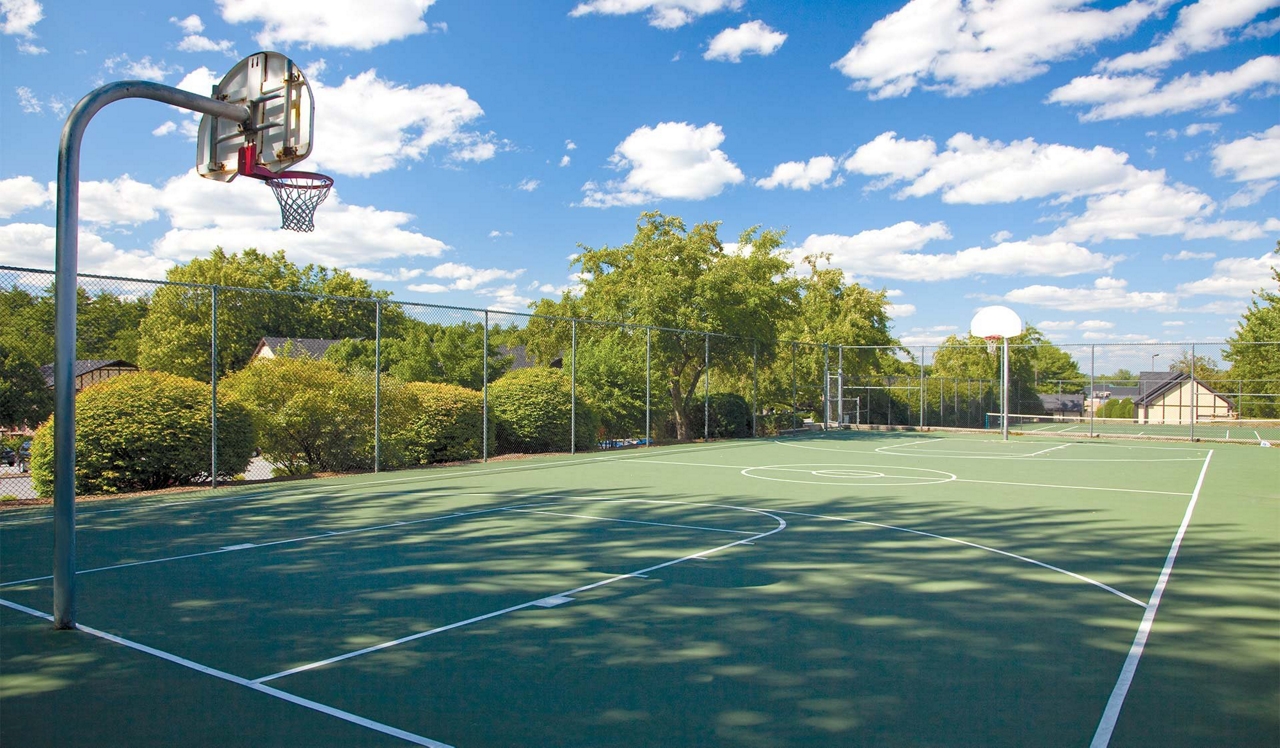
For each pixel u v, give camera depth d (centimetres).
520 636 571
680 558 839
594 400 2403
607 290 2814
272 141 822
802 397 3606
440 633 577
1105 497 1343
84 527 1018
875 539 952
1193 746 395
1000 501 1288
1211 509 1205
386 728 413
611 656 529
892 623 607
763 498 1318
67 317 580
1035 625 602
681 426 2816
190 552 863
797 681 484
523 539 945
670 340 2667
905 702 452
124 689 467
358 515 1123
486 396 1912
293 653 532
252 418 1496
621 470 1773
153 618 612
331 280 6228
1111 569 796
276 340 4094
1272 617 626
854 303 4072
